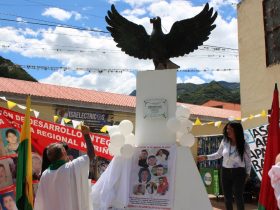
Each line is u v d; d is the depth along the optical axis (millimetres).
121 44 6305
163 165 5391
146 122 5730
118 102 21703
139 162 5566
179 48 6051
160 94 5676
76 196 4434
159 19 6027
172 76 5625
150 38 6012
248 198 11617
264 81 11844
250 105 12367
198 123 9719
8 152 7051
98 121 20188
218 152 6832
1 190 6664
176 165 5352
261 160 8398
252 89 12344
